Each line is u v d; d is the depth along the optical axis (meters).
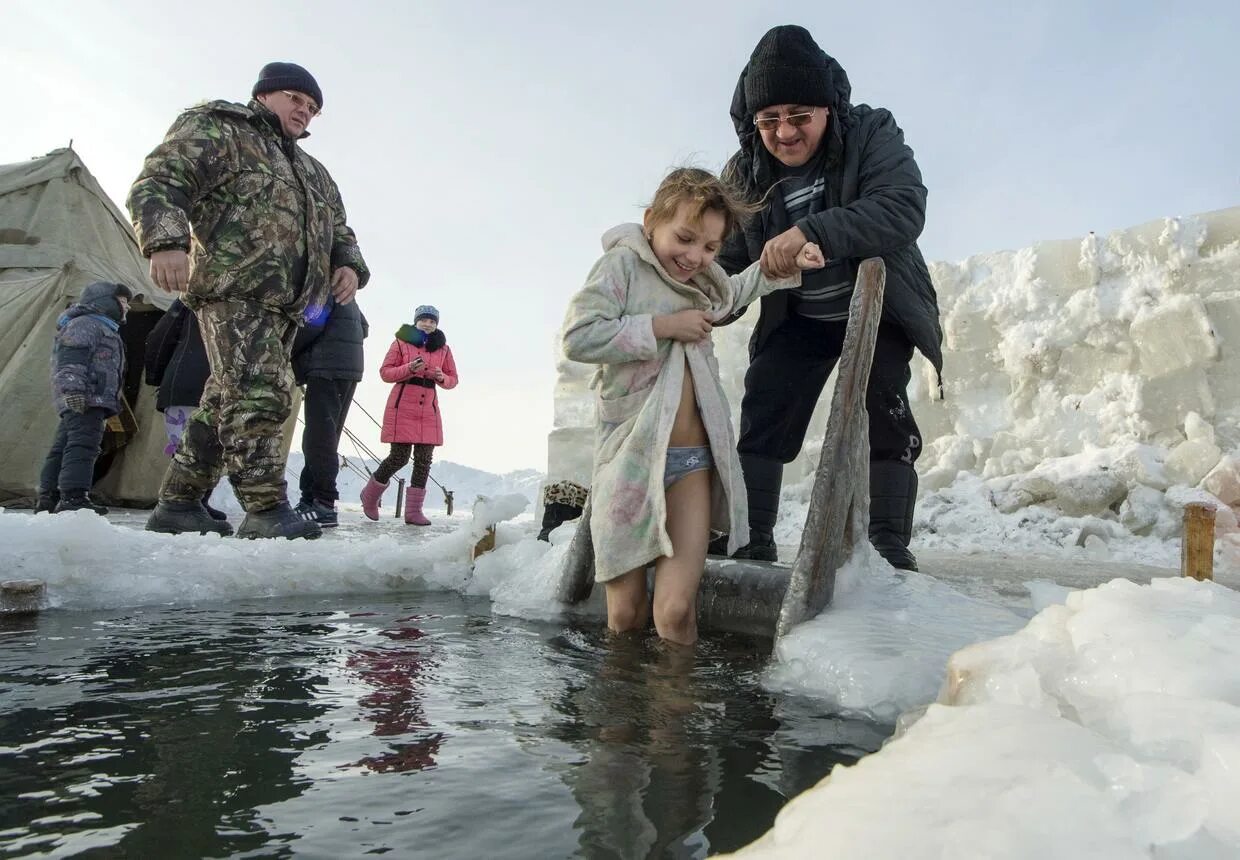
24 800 1.03
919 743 0.81
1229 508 5.41
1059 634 1.13
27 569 2.50
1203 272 6.53
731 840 0.96
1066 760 0.72
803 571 1.99
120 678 1.64
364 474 12.68
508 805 1.05
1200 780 0.68
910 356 3.28
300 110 3.96
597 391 2.54
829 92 3.03
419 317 7.52
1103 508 5.92
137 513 7.15
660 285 2.58
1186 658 0.92
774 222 3.31
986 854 0.58
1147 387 6.48
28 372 7.73
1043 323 7.11
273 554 2.99
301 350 5.84
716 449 2.41
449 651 2.01
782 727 1.43
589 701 1.57
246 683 1.62
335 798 1.06
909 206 2.90
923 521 6.22
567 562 2.59
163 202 3.42
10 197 8.47
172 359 5.48
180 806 1.02
